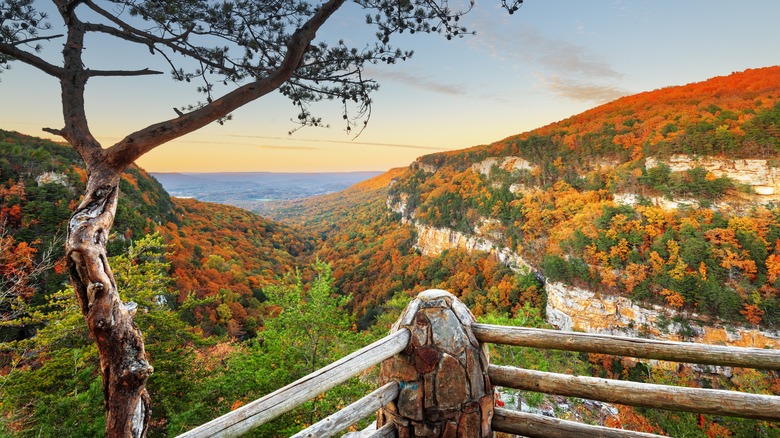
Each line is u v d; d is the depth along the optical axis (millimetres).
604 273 60062
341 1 2051
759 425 15758
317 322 9336
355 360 1649
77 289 1420
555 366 15359
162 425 8719
